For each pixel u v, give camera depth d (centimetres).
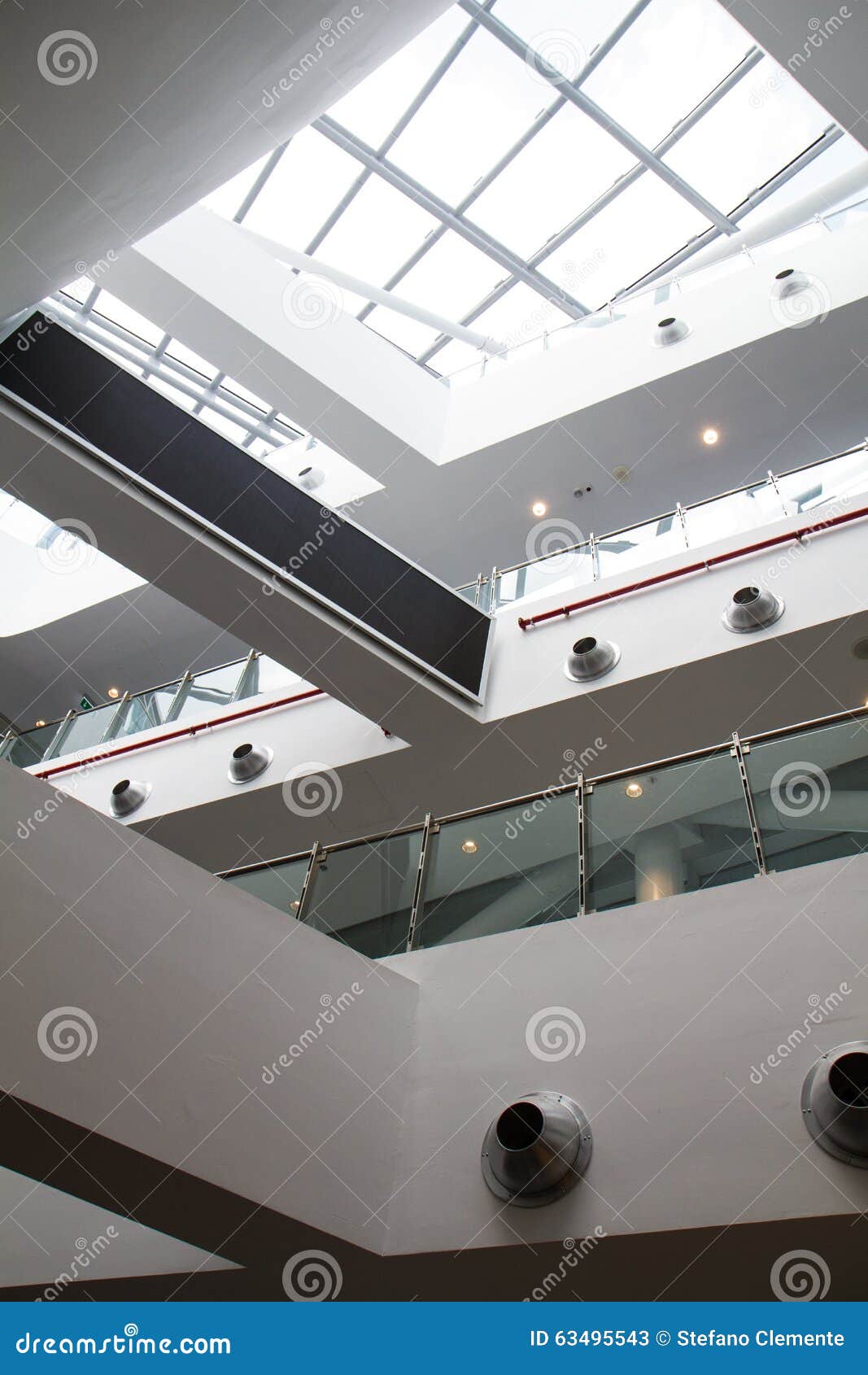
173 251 1337
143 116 577
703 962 634
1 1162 507
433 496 1518
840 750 689
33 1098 479
